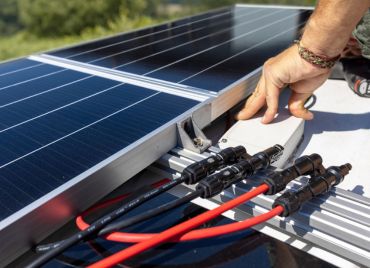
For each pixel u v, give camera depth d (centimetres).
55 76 135
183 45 172
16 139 90
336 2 86
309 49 99
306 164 80
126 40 187
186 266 71
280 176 76
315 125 121
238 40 178
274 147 87
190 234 67
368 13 121
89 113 103
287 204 69
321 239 71
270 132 105
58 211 71
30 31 1446
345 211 73
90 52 165
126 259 66
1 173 77
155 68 140
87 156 82
